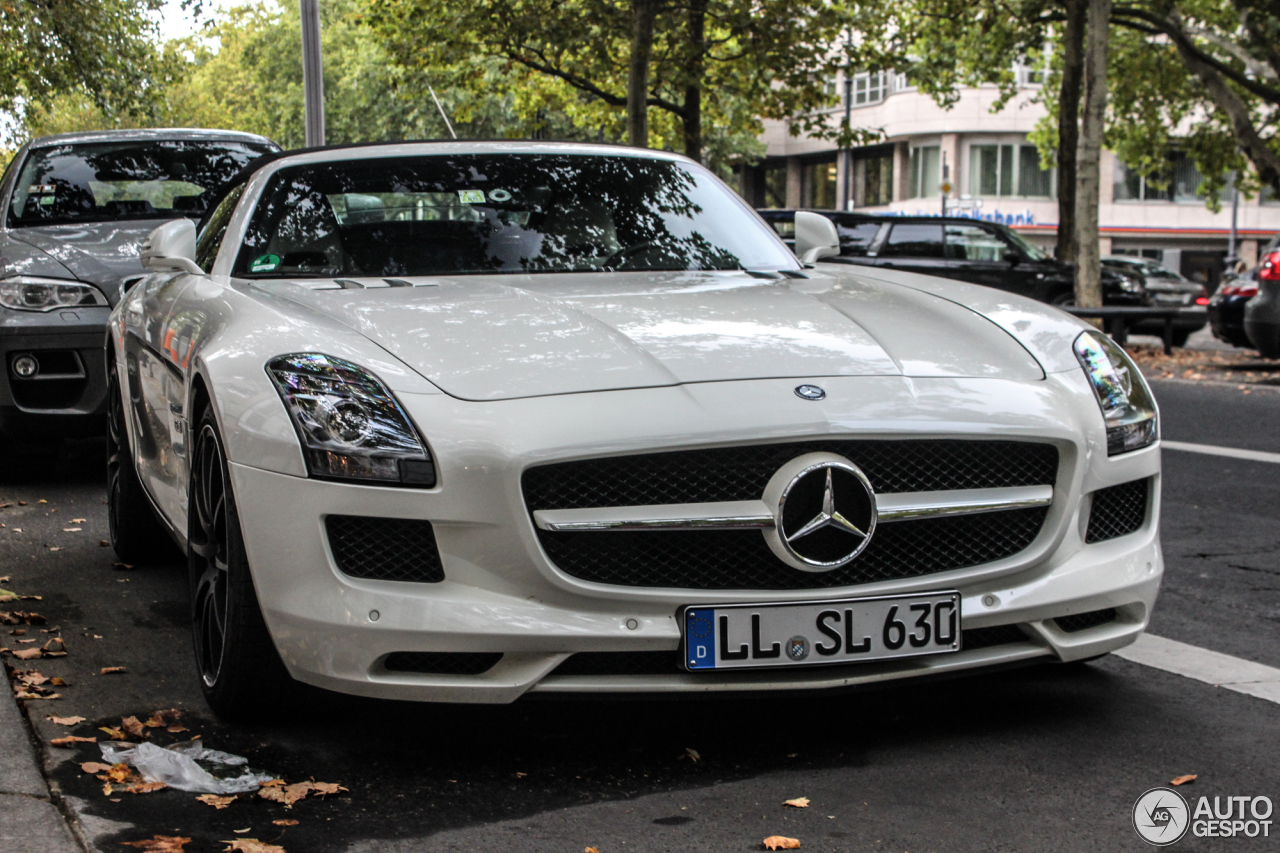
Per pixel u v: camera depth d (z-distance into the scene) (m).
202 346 3.20
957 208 51.50
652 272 3.88
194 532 3.28
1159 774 2.78
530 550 2.68
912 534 2.88
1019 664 2.99
